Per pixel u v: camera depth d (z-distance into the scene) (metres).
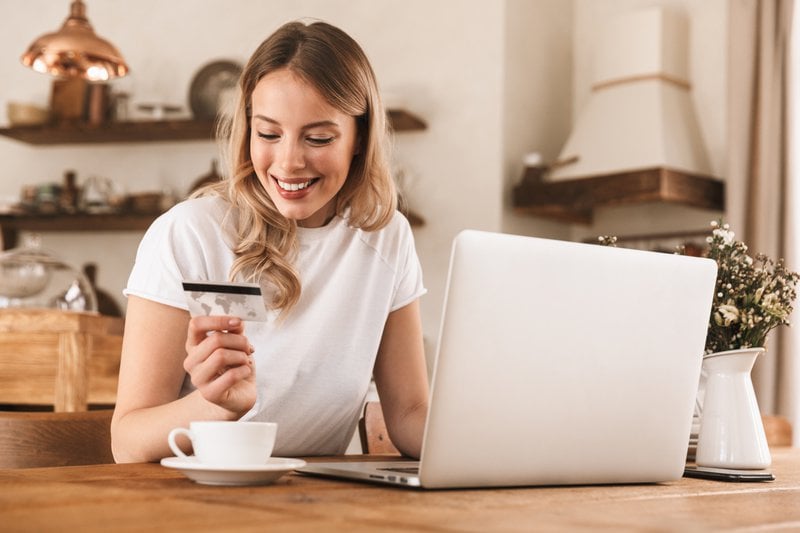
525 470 1.19
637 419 1.27
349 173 1.73
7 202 5.00
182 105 5.00
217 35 5.00
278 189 1.55
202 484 1.14
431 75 4.65
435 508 0.98
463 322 1.11
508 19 4.57
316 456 1.74
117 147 5.14
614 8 4.98
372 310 1.75
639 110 4.45
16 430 1.46
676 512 1.03
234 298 1.25
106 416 1.56
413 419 1.73
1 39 5.30
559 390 1.19
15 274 3.09
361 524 0.86
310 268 1.70
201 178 4.96
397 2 4.73
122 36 5.12
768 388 4.16
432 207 4.59
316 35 1.55
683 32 4.63
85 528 0.80
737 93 4.34
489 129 4.52
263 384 1.67
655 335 1.27
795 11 4.40
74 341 2.77
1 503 0.94
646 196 4.22
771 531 0.93
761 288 1.53
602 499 1.13
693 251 4.29
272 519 0.87
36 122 4.95
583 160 4.46
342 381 1.73
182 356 1.55
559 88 4.99
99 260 5.14
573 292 1.19
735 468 1.48
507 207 4.54
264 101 1.52
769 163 4.33
